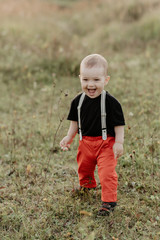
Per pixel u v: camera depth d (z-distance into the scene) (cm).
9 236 244
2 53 880
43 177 334
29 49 921
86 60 238
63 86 657
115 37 1164
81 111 253
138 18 1396
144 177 316
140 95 577
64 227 253
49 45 941
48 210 272
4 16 1416
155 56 915
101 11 1694
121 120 246
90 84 235
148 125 442
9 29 1078
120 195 288
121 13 1484
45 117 523
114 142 253
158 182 307
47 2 2131
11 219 262
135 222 254
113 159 249
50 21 1501
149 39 1124
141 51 1013
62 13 1931
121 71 773
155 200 277
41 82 724
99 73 234
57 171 346
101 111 244
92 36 1296
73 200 284
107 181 246
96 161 264
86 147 257
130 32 1210
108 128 250
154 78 695
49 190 307
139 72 764
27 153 395
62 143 273
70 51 859
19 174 338
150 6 1431
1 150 407
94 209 271
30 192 307
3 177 341
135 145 379
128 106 514
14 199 293
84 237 238
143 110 480
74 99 261
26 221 259
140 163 338
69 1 2370
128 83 652
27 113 561
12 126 487
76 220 259
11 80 746
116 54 988
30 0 2033
